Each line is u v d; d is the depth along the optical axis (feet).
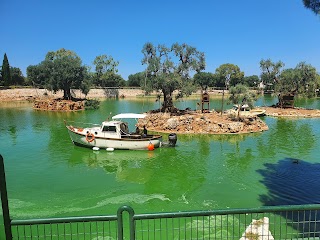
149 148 83.71
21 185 56.85
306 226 36.70
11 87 316.40
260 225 32.07
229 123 111.96
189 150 84.99
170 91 150.61
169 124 114.21
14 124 137.90
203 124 114.21
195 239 34.65
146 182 58.80
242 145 90.53
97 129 84.79
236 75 435.53
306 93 193.36
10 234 16.65
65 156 78.79
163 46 151.43
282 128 121.70
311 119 149.79
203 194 51.75
